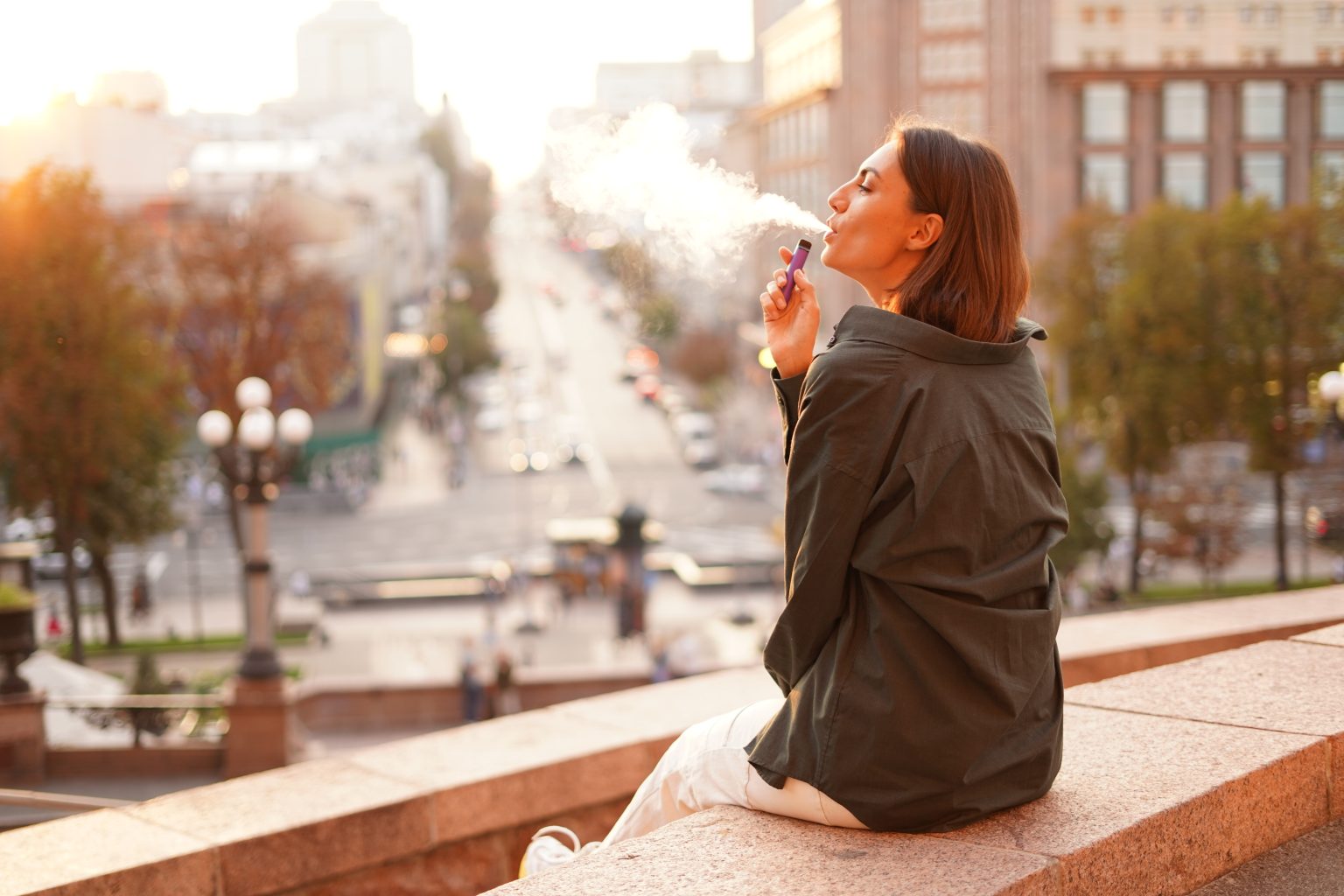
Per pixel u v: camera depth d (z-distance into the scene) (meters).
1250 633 5.22
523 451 76.88
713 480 67.06
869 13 61.09
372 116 116.50
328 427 64.56
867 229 2.06
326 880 3.54
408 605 44.25
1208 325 34.38
